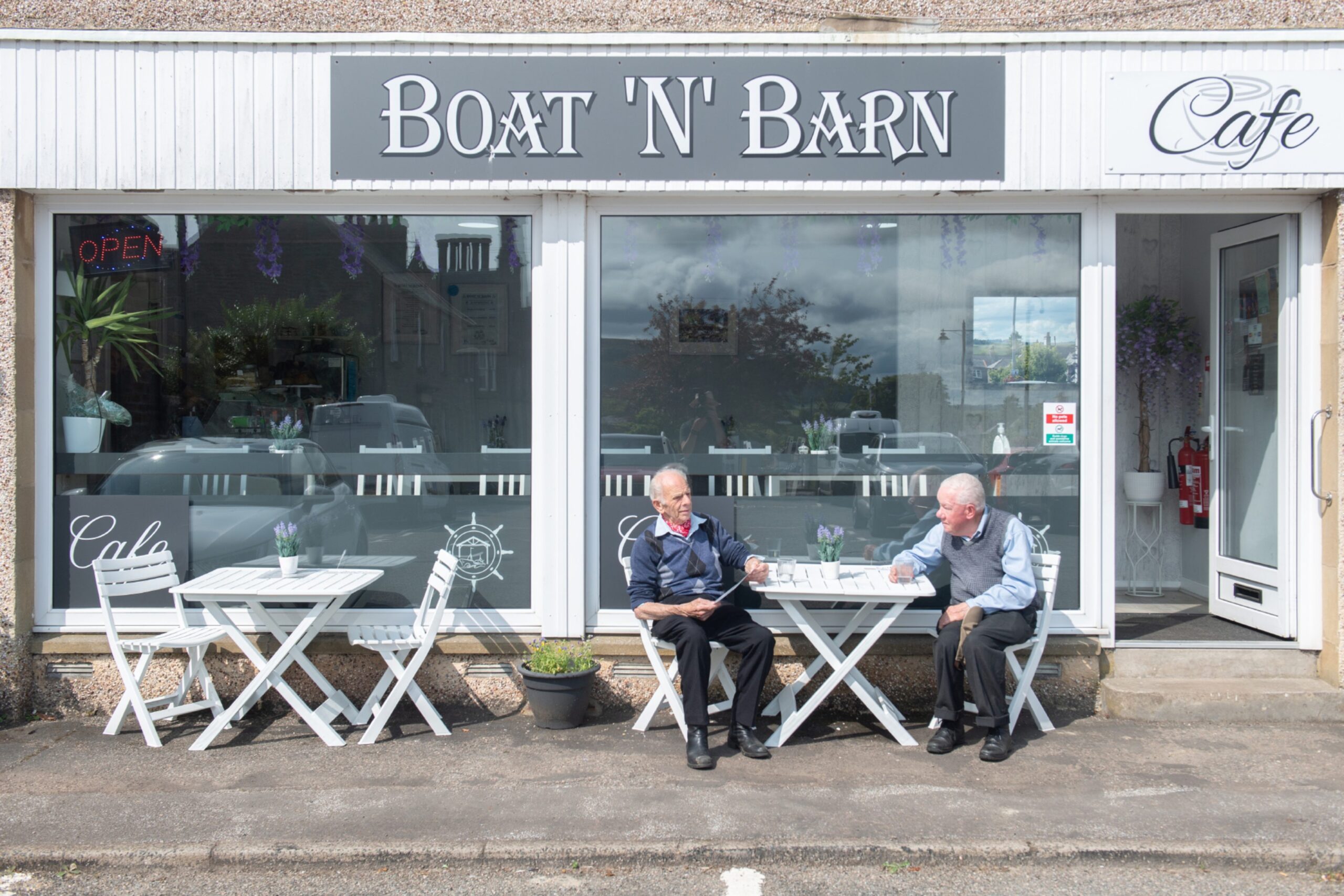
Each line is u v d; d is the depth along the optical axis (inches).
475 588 212.8
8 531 201.3
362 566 213.6
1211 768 174.9
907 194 209.5
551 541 207.6
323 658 206.8
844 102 203.8
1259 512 230.4
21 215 205.0
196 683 207.8
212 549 212.5
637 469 213.5
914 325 216.4
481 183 204.4
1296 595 214.7
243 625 207.8
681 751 184.2
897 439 216.4
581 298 208.2
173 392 215.5
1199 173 204.1
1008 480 215.3
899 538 215.8
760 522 215.2
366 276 215.0
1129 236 288.5
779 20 203.8
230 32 202.2
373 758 180.4
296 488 214.5
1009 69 203.8
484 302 213.8
